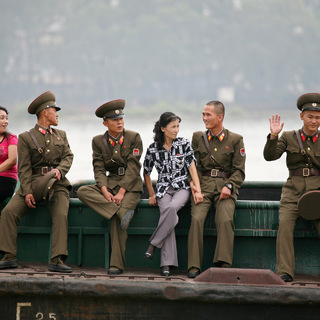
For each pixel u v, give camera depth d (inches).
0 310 411.5
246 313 399.5
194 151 481.1
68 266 466.0
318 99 457.4
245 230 456.4
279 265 436.1
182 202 455.2
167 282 401.4
